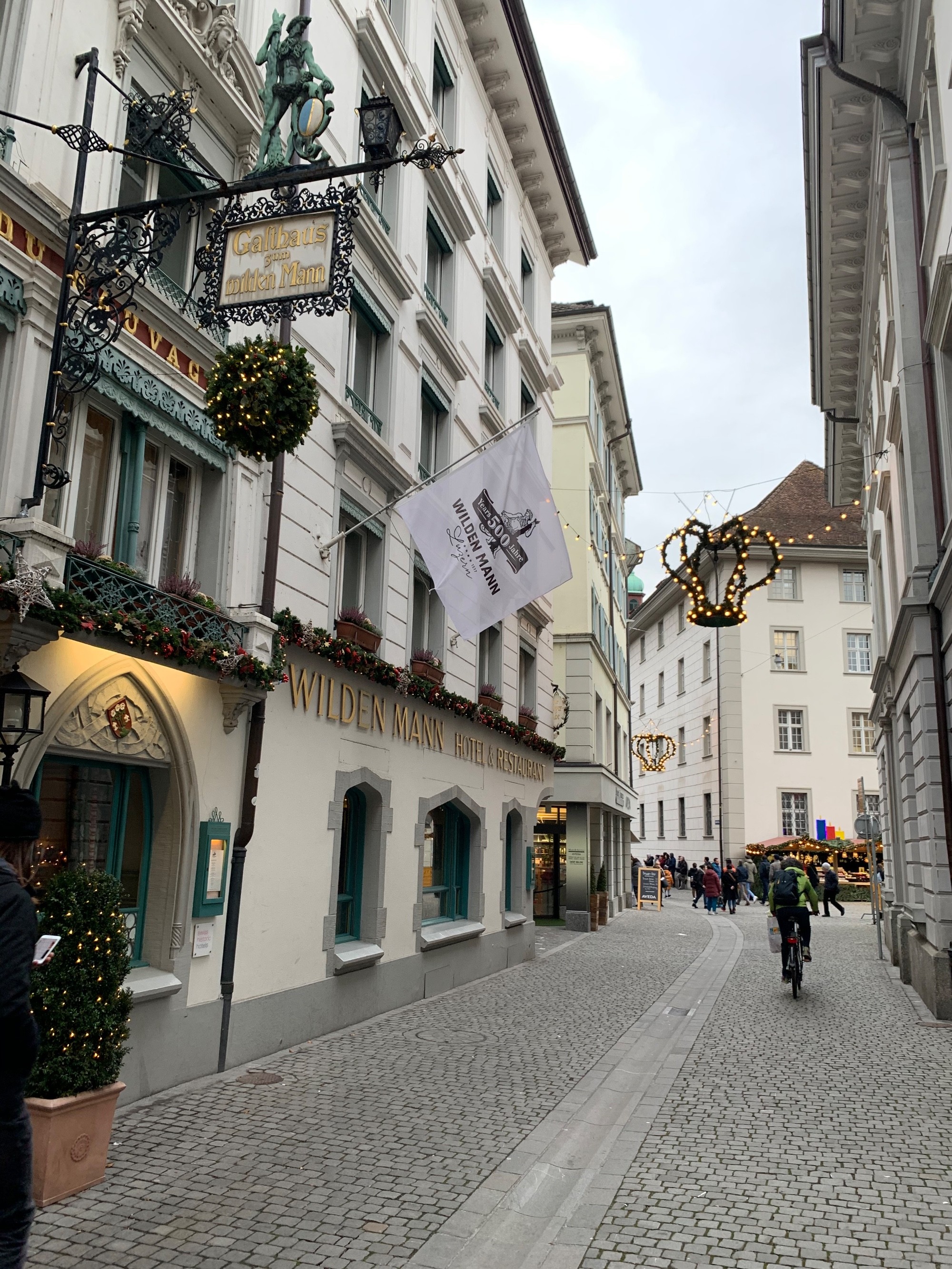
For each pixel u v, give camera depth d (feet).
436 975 43.19
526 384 66.85
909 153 46.93
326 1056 28.99
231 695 27.04
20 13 22.02
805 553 130.00
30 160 21.85
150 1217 16.02
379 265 40.78
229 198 23.22
